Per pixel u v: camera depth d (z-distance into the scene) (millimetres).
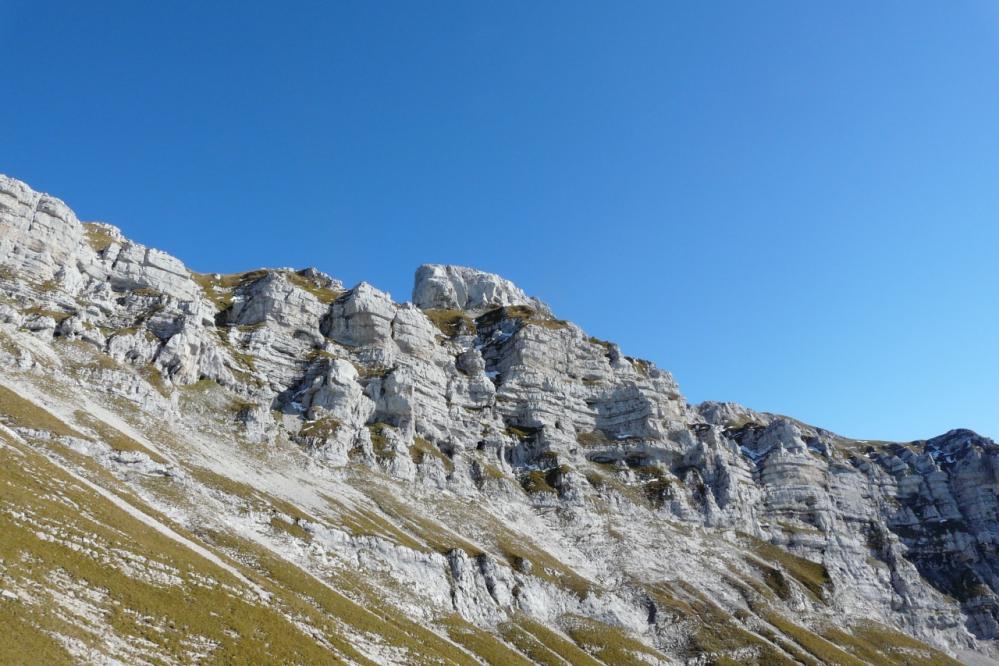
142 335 155125
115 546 61125
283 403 171750
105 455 96938
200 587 63281
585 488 194375
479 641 103625
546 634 120562
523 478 196500
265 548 93938
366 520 128375
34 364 122250
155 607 55344
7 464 65562
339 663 64062
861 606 189625
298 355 191375
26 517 56625
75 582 52250
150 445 114188
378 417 185500
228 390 161125
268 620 64375
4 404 93625
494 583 127562
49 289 158625
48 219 173125
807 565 198000
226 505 103250
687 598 152750
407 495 156375
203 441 133000
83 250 184375
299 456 148375
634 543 174250
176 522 86062
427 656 83000
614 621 135500
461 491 172750
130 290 187125
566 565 154875
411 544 123875
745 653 132500
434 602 113000
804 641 144500
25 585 47656
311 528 109625
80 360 136000
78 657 43500
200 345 162750
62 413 105688
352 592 96250
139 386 136375
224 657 53969
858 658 150250
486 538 148875
